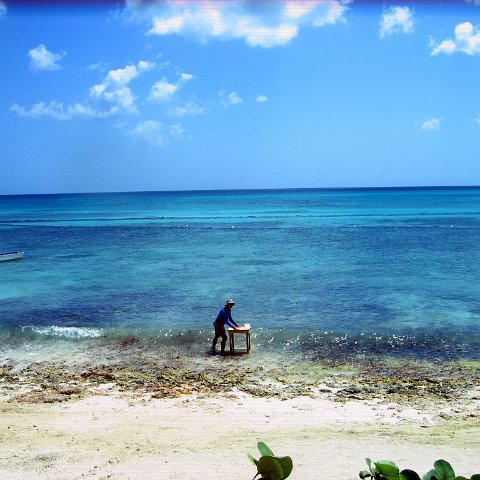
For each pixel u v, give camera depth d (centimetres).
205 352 1529
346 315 1883
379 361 1420
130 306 2083
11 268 3175
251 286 2461
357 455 782
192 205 13875
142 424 966
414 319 1816
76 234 5656
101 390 1216
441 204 11606
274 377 1310
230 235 5188
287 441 863
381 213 8650
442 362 1402
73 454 791
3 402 1126
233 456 777
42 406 1093
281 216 8412
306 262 3222
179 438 879
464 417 1017
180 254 3744
